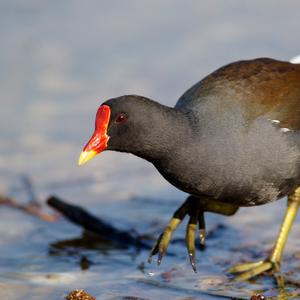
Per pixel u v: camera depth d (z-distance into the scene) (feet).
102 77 57.62
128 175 48.29
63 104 54.95
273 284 33.91
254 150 32.65
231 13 64.34
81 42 62.69
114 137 32.01
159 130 31.71
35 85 57.52
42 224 42.50
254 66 34.88
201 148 32.07
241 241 38.58
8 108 54.90
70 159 49.73
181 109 32.68
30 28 65.10
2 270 36.04
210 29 62.18
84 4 68.54
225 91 33.40
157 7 66.85
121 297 32.37
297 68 35.40
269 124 33.06
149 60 59.16
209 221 41.32
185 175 32.48
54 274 35.47
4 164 49.44
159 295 32.60
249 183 33.04
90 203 44.32
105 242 40.24
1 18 66.64
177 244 38.96
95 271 35.88
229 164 32.45
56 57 61.00
